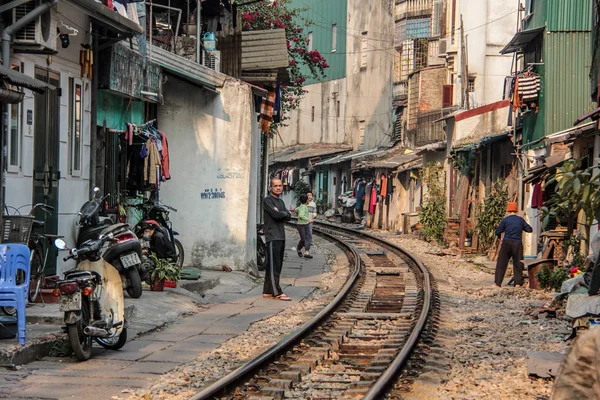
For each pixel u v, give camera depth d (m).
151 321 13.38
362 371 10.53
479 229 29.53
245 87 20.58
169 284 16.22
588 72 26.03
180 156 20.78
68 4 12.62
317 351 11.63
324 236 37.72
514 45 29.78
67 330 10.14
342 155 57.06
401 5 50.84
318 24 67.06
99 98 16.31
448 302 17.66
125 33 15.14
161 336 12.48
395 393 9.04
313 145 66.88
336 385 9.65
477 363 11.02
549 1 26.17
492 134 33.38
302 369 10.29
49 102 13.53
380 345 12.28
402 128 50.06
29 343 10.20
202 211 20.72
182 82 20.62
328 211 55.31
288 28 40.38
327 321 14.27
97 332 10.29
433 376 10.02
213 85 20.17
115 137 17.33
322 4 66.25
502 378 10.09
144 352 11.15
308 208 27.56
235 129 20.64
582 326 11.80
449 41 41.97
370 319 15.09
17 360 9.86
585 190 13.60
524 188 27.27
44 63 13.33
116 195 17.38
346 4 61.59
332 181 57.47
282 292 17.58
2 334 10.66
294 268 24.20
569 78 26.11
